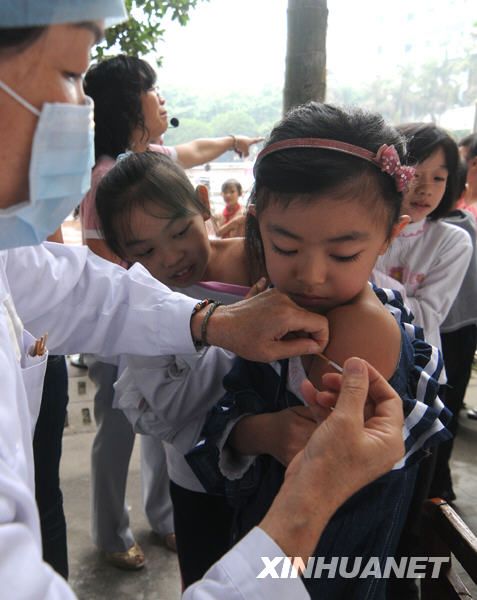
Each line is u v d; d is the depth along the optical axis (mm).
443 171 1457
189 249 1104
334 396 608
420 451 732
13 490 457
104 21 552
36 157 562
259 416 769
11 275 858
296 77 1860
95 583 1665
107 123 1674
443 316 1518
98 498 1659
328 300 730
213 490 865
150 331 906
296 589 501
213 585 504
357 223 659
